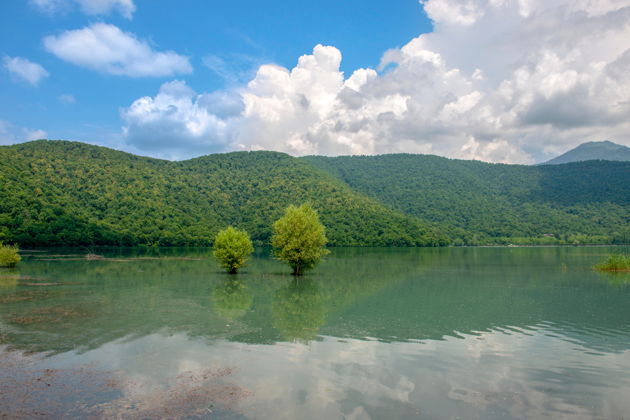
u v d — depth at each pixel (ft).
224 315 88.94
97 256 272.51
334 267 227.40
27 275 164.35
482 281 158.20
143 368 53.93
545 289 134.82
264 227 522.06
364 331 75.77
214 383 49.06
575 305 104.53
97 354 59.62
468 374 53.42
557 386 49.62
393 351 63.05
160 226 462.60
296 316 89.04
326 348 64.23
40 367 53.78
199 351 61.77
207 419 39.81
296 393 46.50
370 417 40.96
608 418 41.55
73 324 78.43
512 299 113.80
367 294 123.13
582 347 66.18
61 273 173.68
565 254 362.33
